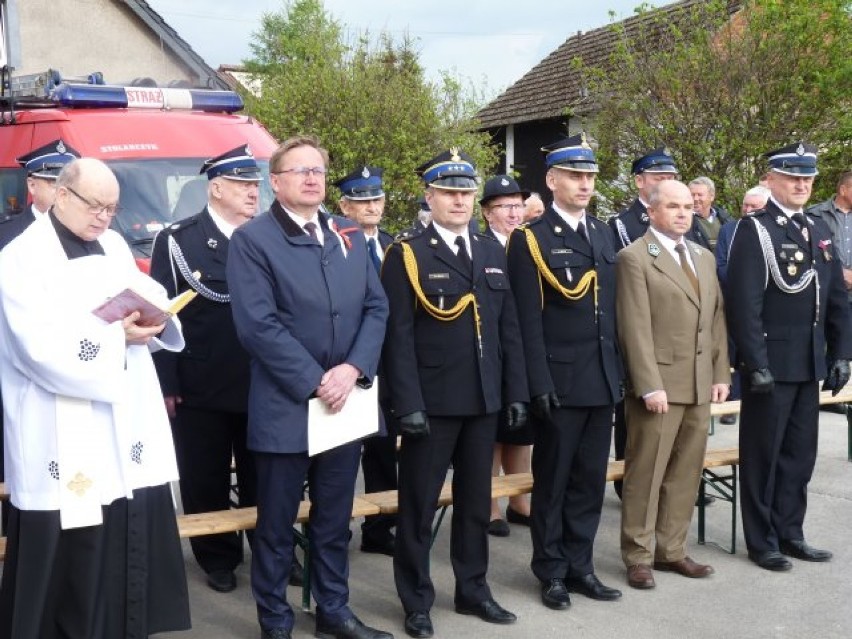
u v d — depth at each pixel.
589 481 4.89
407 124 13.98
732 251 5.20
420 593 4.50
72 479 3.56
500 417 5.67
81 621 3.64
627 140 13.07
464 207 4.45
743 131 12.32
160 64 19.06
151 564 3.84
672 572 5.24
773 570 5.25
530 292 4.69
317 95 14.06
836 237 8.42
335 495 4.30
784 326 5.18
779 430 5.23
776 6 12.02
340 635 4.33
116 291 3.67
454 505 4.65
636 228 6.26
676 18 13.53
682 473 5.15
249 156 4.95
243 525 4.46
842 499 6.49
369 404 4.25
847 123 11.89
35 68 17.97
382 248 6.16
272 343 4.02
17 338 3.52
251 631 4.54
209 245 4.89
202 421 4.97
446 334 4.42
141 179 6.77
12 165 7.04
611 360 4.82
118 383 3.56
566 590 4.87
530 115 19.33
